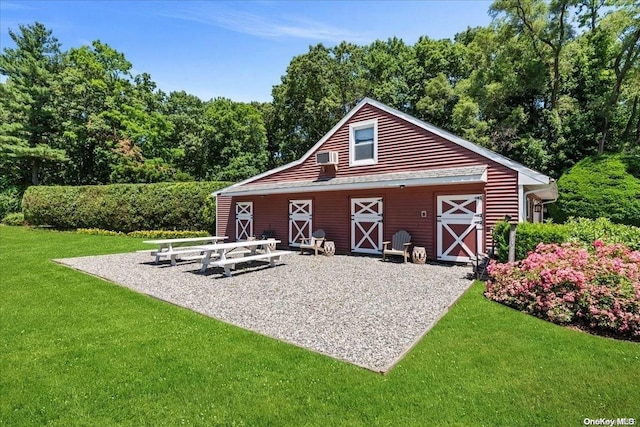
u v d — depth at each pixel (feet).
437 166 34.45
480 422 9.59
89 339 15.37
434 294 22.26
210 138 107.14
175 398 10.80
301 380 11.66
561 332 15.80
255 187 47.83
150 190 62.39
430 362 12.87
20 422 9.78
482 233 31.63
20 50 83.20
